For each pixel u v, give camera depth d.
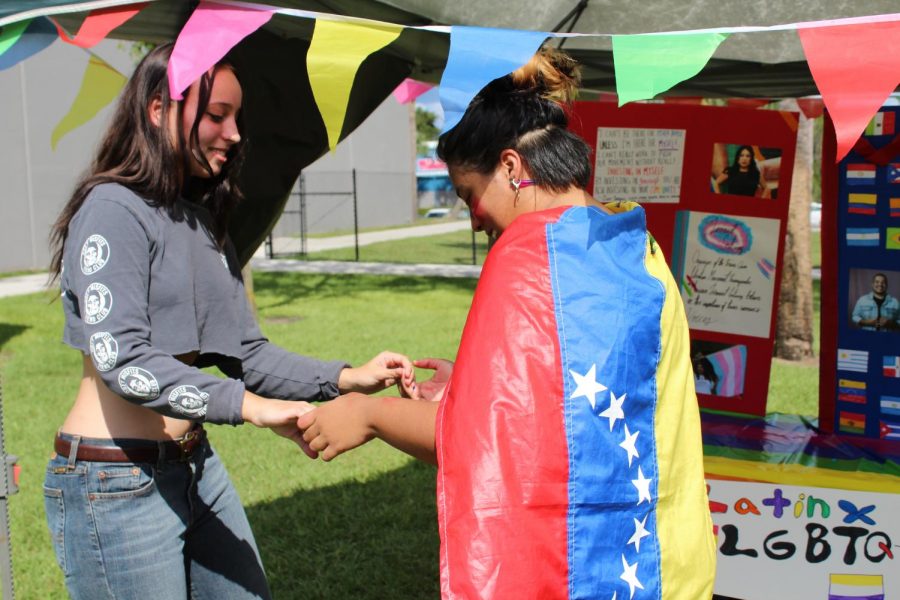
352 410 1.64
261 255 20.27
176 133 1.75
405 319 10.62
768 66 3.28
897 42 1.50
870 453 2.90
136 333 1.66
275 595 3.44
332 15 1.71
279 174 2.85
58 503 1.83
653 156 3.25
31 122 16.98
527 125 1.55
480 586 1.34
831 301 3.16
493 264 1.48
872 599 2.61
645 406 1.51
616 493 1.44
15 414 6.21
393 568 3.66
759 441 3.03
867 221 3.11
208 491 2.00
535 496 1.37
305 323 10.32
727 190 3.27
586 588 1.39
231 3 1.74
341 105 1.54
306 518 4.24
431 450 1.54
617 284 1.49
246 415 1.67
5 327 10.09
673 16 2.76
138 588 1.82
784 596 2.67
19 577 3.64
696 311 3.35
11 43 1.88
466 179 1.60
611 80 3.65
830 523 2.62
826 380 3.18
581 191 1.59
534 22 2.77
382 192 30.55
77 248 1.70
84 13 1.96
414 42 2.66
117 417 1.81
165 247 1.78
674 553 1.55
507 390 1.39
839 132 1.39
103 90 2.36
